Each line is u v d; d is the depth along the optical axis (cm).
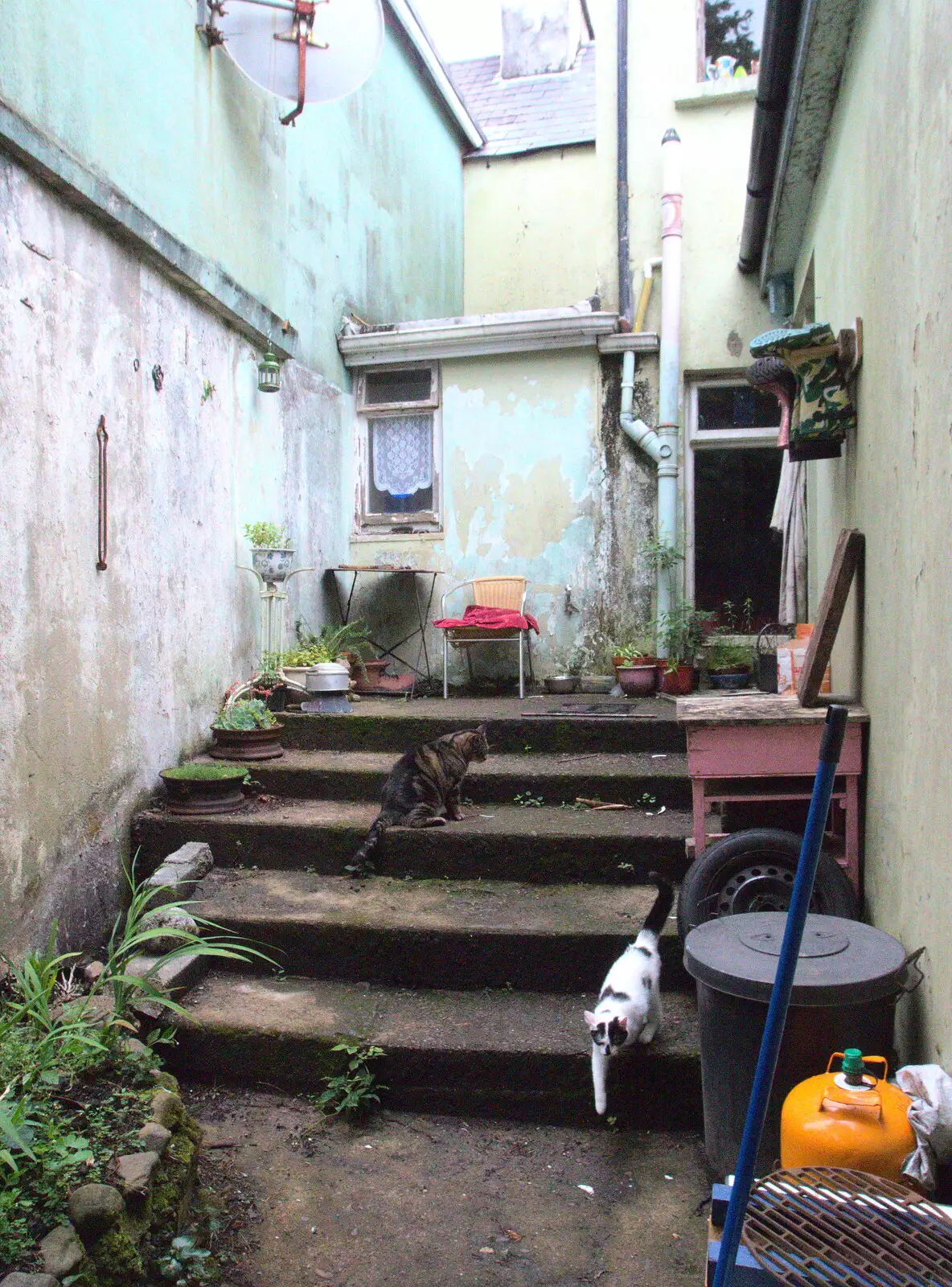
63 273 389
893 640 309
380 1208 271
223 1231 259
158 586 472
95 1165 235
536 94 1127
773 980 244
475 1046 321
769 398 750
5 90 354
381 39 581
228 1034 334
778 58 432
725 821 402
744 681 693
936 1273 172
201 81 521
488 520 752
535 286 1075
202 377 525
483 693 739
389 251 866
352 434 775
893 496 310
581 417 736
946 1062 239
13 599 354
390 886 427
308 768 502
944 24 249
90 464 409
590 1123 315
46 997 278
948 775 242
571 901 404
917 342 278
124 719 439
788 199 545
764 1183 199
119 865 432
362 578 763
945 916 244
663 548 707
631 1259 249
